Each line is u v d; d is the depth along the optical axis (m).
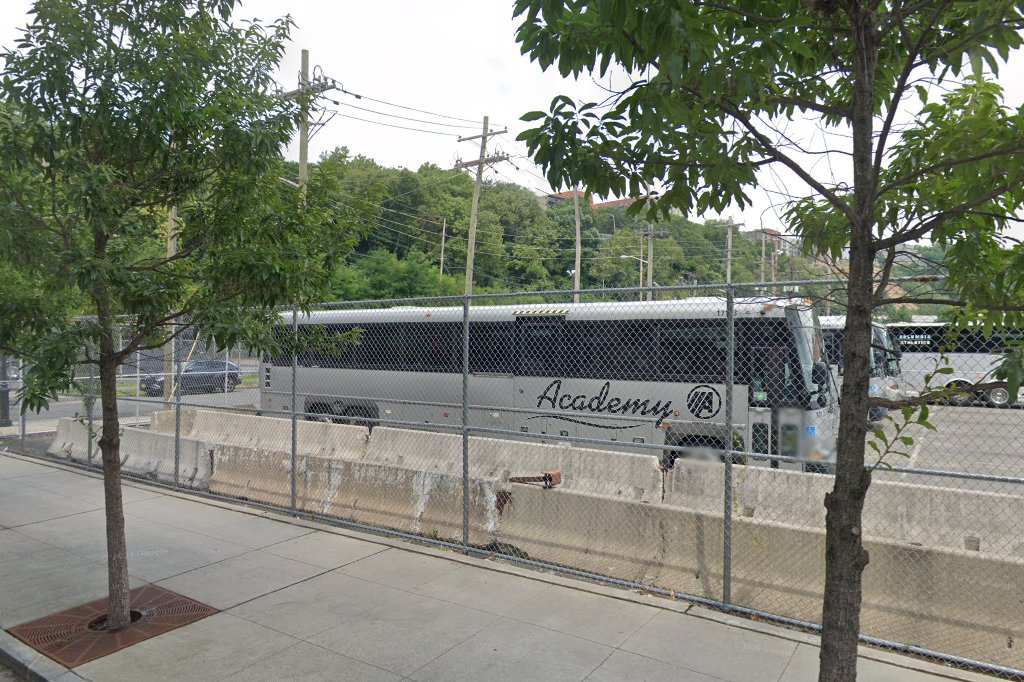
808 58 3.53
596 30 3.10
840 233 3.88
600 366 12.30
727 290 6.12
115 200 5.33
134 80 5.46
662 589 6.46
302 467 9.54
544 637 5.47
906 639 5.41
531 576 6.79
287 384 17.34
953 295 3.55
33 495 10.27
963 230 3.53
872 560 5.68
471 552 7.55
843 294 5.58
